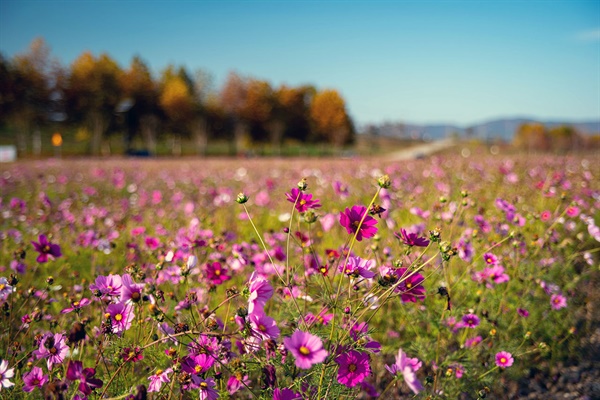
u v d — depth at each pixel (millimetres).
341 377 1614
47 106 49812
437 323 2521
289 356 1835
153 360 1978
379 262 2619
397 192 5684
